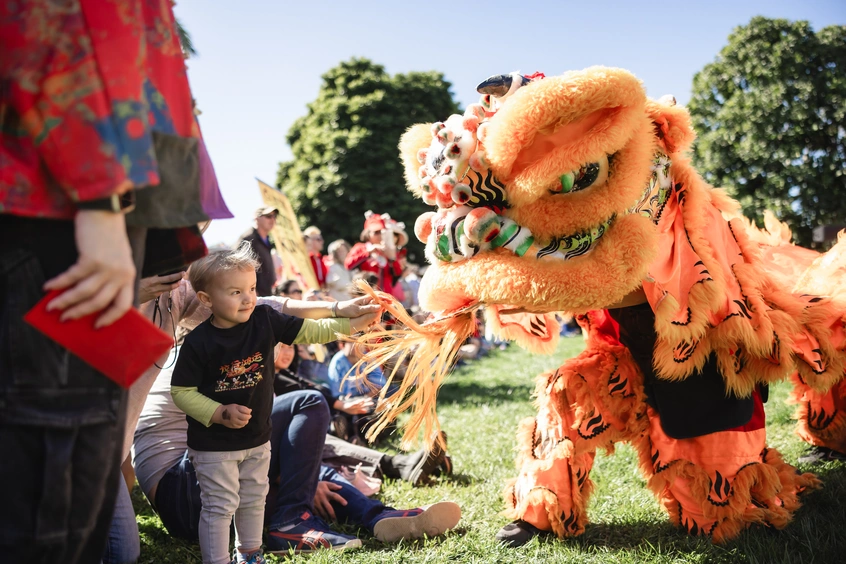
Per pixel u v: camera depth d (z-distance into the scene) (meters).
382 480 4.09
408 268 14.08
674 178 2.84
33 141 1.37
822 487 3.30
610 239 2.49
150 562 2.94
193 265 2.72
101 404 1.47
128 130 1.39
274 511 3.23
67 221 1.45
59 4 1.38
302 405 3.29
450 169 2.44
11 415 1.37
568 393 3.02
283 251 7.84
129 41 1.42
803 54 24.52
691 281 2.72
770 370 2.82
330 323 2.82
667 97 2.85
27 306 1.40
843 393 3.74
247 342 2.72
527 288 2.41
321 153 30.80
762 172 24.09
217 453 2.66
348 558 2.89
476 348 11.45
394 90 31.52
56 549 1.42
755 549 2.70
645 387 3.02
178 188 1.60
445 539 3.09
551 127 2.30
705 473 2.86
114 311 1.40
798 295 3.16
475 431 5.32
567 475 2.96
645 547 2.85
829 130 23.73
